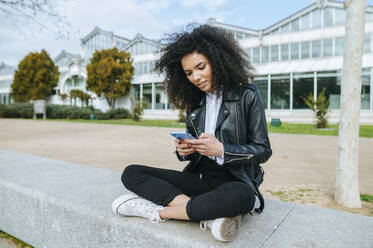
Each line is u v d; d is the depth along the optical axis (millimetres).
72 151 7035
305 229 1560
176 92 1961
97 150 7211
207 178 1769
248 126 1615
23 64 32031
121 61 25703
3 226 2383
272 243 1383
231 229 1326
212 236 1403
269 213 1809
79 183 2461
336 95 17094
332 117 17000
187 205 1403
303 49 19203
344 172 3133
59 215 1938
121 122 19109
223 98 1651
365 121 16031
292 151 6930
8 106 27609
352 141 3104
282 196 3438
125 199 1632
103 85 24688
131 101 26672
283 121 18156
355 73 3115
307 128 13188
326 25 18844
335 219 1712
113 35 29891
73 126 15961
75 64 30938
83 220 1784
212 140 1463
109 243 1660
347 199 3100
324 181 4141
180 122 18500
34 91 31219
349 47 3141
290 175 4516
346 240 1431
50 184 2395
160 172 1761
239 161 1479
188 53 1672
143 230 1496
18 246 2260
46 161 3557
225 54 1663
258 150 1480
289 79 18469
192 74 1699
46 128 14656
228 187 1365
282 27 20594
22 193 2199
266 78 19203
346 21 3205
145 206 1577
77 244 1842
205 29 1762
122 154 6570
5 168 3107
